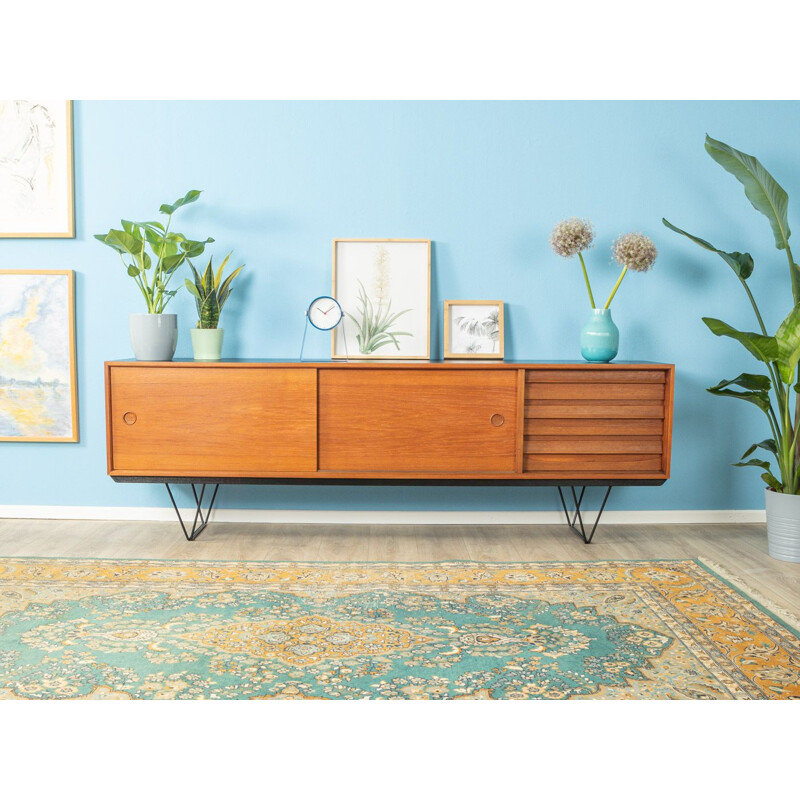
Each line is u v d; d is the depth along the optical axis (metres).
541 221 3.38
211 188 3.37
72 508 3.50
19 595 2.61
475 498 3.50
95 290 3.40
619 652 2.22
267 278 3.40
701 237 3.40
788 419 3.08
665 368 3.05
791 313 2.91
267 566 2.92
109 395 3.05
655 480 3.09
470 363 3.02
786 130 3.37
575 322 3.42
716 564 2.98
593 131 3.35
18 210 3.37
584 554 3.10
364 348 3.36
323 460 3.06
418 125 3.34
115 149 3.36
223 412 3.04
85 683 2.02
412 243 3.37
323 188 3.37
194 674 2.08
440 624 2.41
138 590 2.67
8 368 3.43
